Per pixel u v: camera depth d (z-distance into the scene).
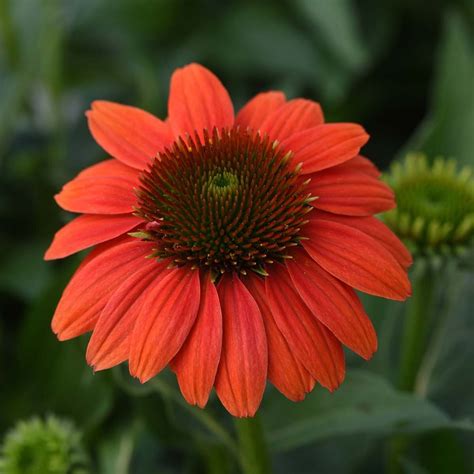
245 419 0.51
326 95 0.76
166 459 0.63
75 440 0.58
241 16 0.79
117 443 0.59
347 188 0.50
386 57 0.80
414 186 0.57
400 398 0.53
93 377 0.59
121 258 0.49
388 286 0.48
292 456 0.61
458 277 0.60
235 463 0.60
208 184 0.50
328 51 0.77
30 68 0.73
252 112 0.52
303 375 0.48
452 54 0.63
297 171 0.50
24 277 0.65
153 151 0.51
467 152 0.62
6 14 0.71
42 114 0.82
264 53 0.78
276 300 0.48
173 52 0.79
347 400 0.54
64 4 0.77
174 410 0.55
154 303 0.48
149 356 0.48
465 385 0.59
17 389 0.61
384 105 0.82
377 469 0.61
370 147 0.81
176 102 0.52
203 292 0.49
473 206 0.56
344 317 0.48
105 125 0.51
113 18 0.77
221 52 0.78
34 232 0.71
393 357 0.61
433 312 0.61
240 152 0.50
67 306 0.49
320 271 0.49
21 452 0.57
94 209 0.50
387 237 0.50
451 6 0.79
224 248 0.49
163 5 0.77
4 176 0.72
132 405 0.60
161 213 0.50
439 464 0.59
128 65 0.79
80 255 0.57
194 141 0.51
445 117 0.62
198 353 0.48
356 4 0.79
